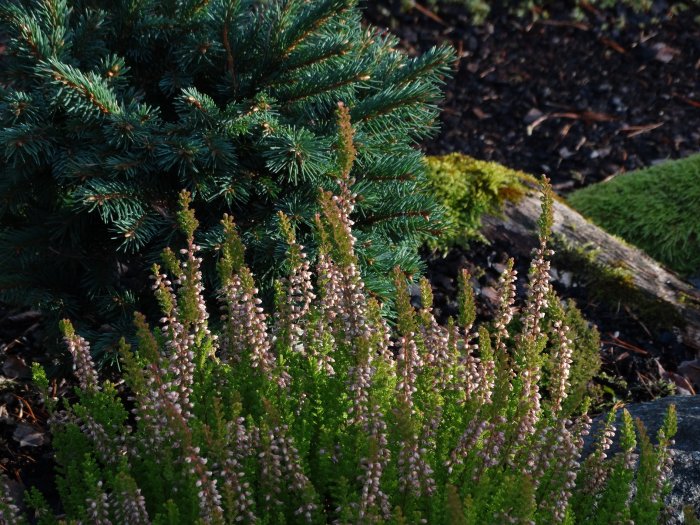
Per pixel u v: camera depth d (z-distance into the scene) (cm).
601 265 482
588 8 803
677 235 527
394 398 263
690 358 450
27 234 355
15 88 365
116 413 257
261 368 270
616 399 411
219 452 223
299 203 351
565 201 530
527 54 770
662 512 266
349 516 215
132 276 374
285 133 340
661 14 804
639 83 754
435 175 498
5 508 232
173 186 353
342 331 266
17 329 409
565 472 243
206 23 369
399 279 253
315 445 263
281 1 372
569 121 718
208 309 358
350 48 347
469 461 248
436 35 775
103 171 333
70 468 243
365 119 363
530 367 262
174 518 220
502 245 495
